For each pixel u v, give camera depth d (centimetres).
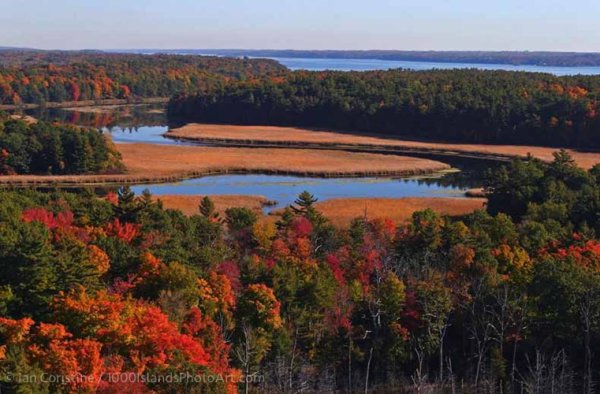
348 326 4928
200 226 6731
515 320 5025
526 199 9312
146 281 4669
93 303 3866
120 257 5034
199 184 12775
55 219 6369
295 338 4756
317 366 4841
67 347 3559
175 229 6444
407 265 5741
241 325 4612
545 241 6462
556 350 5022
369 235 6719
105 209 6712
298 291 5031
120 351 3731
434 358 5047
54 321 3853
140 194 11481
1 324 3681
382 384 4822
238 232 6800
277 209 10656
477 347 5041
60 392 3347
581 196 8338
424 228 6456
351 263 5866
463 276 5553
